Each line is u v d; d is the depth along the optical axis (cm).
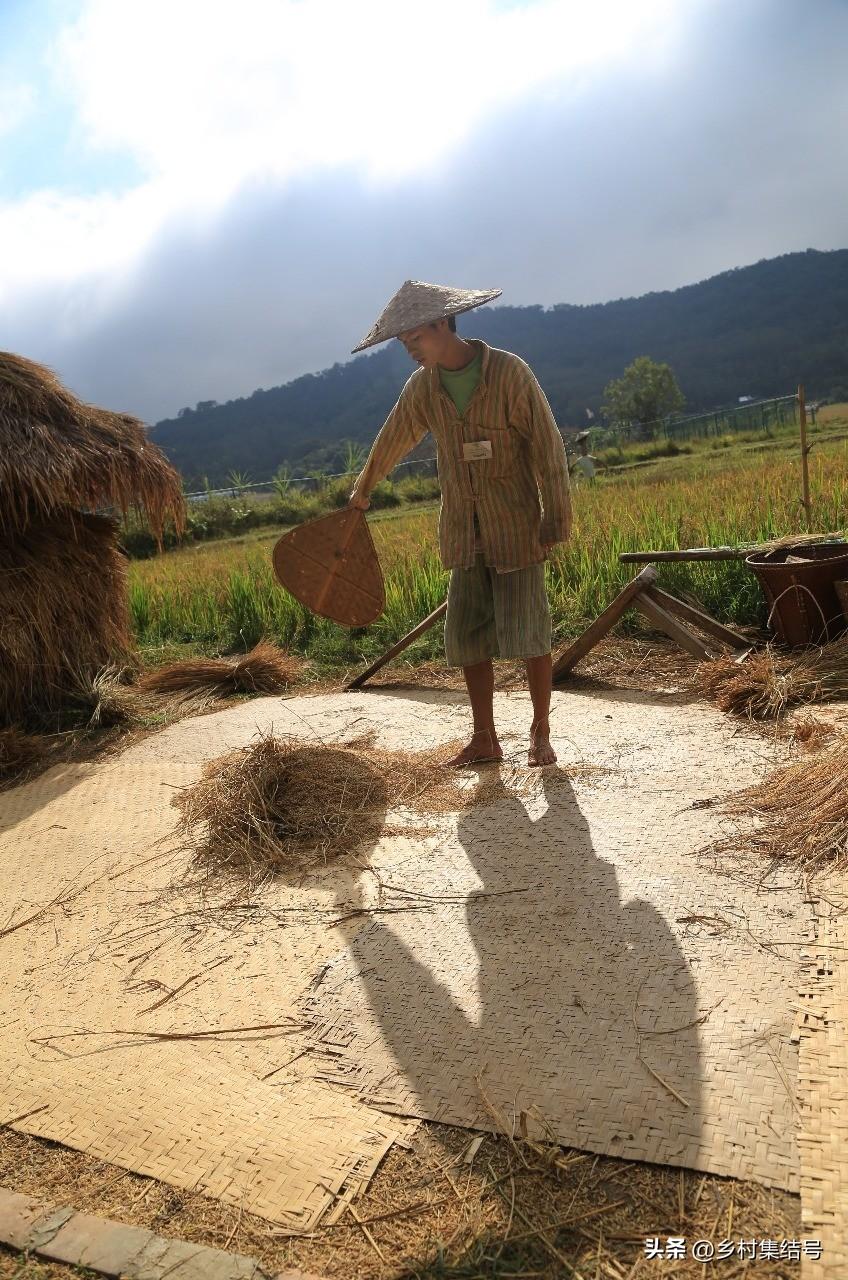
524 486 367
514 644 372
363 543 415
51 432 540
